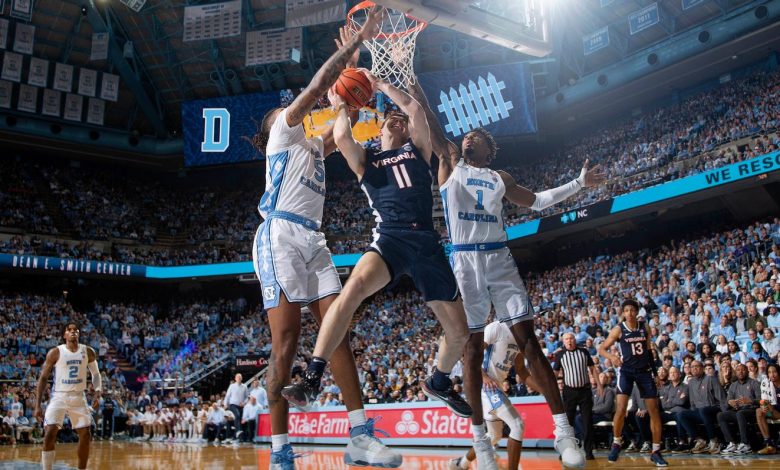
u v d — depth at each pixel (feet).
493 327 19.60
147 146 103.30
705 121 74.90
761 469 20.98
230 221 105.60
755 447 30.37
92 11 86.17
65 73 93.04
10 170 99.45
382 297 89.25
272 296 11.78
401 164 12.39
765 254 53.88
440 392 13.12
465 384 14.21
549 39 20.01
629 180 75.15
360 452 11.41
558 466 24.14
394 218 12.03
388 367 61.36
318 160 13.07
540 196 15.85
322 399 53.26
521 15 19.53
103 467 28.58
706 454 29.48
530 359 13.93
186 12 84.12
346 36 13.52
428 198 12.44
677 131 77.36
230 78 95.61
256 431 52.60
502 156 100.48
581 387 28.17
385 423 42.11
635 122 86.63
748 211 65.77
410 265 11.98
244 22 87.71
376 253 11.69
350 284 11.34
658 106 86.69
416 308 81.66
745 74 77.61
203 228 105.91
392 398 51.39
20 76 89.56
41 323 83.15
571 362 28.30
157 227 106.93
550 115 90.17
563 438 13.39
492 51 87.66
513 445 18.29
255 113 92.94
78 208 100.99
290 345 11.60
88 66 96.94
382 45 18.11
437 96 86.94
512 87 84.28
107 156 103.71
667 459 27.22
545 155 98.43
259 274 12.21
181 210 110.01
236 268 92.73
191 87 99.40
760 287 45.85
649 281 58.75
